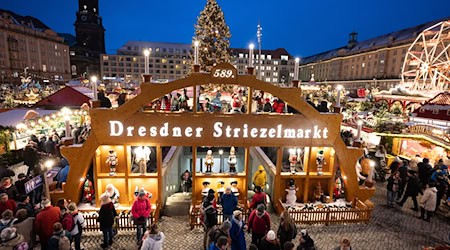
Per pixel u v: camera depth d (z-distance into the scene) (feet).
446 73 124.26
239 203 40.11
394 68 276.41
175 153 47.32
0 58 257.14
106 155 37.60
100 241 31.58
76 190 35.73
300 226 35.96
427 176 42.65
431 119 73.20
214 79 34.83
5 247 22.20
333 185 40.78
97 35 403.75
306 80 485.15
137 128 35.27
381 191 48.62
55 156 48.47
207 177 39.17
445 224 37.27
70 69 372.58
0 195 27.50
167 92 34.76
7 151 55.98
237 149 59.57
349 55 348.59
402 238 33.76
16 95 126.21
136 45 362.53
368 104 108.99
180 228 34.71
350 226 36.24
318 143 38.11
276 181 39.58
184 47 375.45
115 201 36.63
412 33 263.49
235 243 26.63
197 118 35.73
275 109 42.22
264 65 362.74
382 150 54.95
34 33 298.56
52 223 26.13
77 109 75.97
